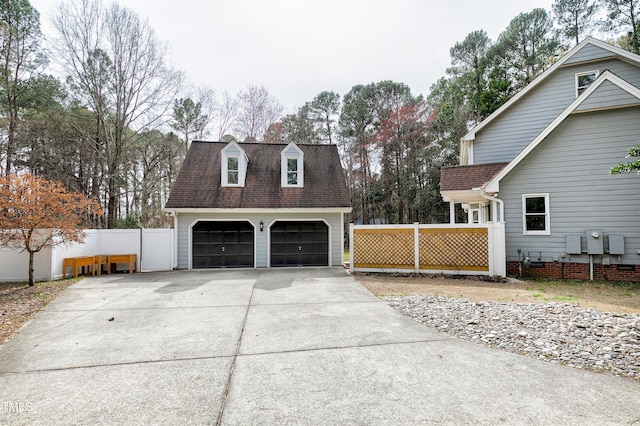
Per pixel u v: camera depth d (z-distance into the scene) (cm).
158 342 445
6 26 1638
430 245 999
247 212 1280
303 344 430
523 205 995
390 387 310
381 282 906
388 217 2745
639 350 385
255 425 249
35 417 263
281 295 750
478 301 655
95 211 1055
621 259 888
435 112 2552
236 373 345
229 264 1282
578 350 392
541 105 1180
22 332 494
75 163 2108
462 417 257
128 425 251
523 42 2475
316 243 1328
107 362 377
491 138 1260
